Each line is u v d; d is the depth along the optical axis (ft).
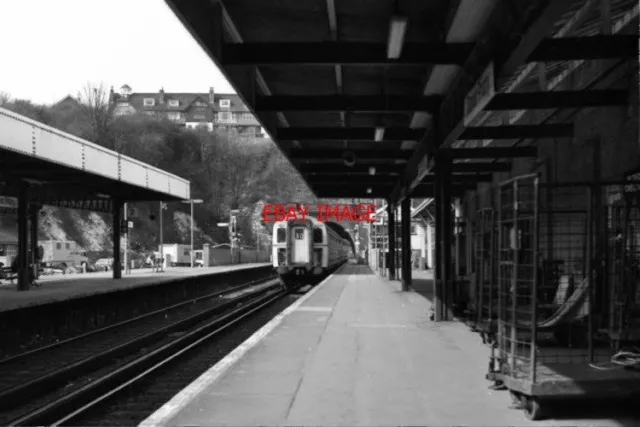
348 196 92.22
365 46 29.12
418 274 116.37
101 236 236.63
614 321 24.66
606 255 25.07
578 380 18.07
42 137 58.39
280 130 47.11
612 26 31.86
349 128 47.09
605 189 33.17
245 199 350.84
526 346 26.08
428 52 29.53
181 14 23.00
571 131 37.93
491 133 38.50
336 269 159.84
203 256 196.34
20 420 24.66
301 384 23.31
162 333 53.98
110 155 74.54
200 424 18.20
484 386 22.70
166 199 104.58
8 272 94.79
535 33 20.36
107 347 46.42
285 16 29.99
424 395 21.40
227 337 54.13
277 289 116.88
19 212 70.64
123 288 70.79
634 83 29.40
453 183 67.72
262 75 38.65
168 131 336.49
